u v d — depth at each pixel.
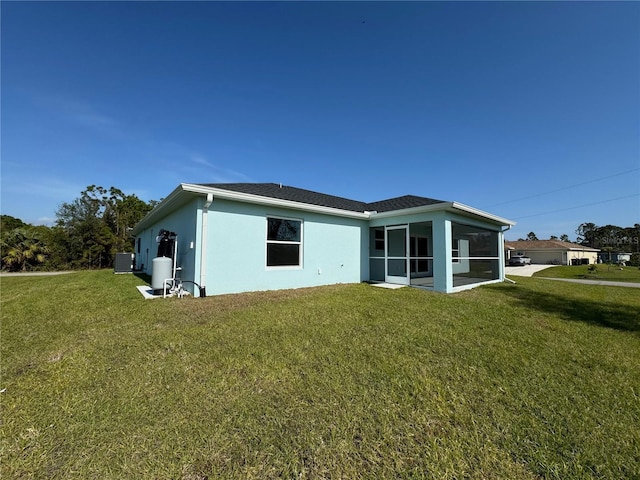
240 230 7.25
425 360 3.23
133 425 2.01
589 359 3.38
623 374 3.00
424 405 2.33
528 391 2.59
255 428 1.99
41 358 3.20
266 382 2.65
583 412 2.28
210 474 1.59
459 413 2.23
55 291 7.79
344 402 2.34
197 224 6.56
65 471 1.60
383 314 5.23
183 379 2.69
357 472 1.63
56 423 2.02
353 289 8.20
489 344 3.80
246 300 6.26
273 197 7.87
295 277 8.38
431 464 1.70
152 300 6.25
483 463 1.72
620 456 1.80
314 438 1.90
